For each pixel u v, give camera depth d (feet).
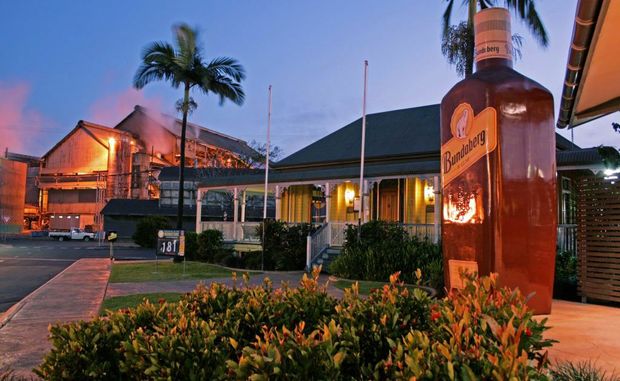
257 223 68.03
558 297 28.43
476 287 10.09
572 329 18.92
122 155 200.34
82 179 204.74
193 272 57.93
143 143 210.18
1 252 108.88
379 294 11.30
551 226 21.53
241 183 75.25
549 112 21.95
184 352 8.77
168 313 11.35
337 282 43.34
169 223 138.51
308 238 57.62
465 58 49.16
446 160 23.36
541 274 21.33
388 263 42.96
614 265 24.67
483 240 21.26
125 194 196.03
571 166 43.60
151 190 195.00
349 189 71.31
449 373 6.32
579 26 20.07
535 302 21.26
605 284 24.99
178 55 67.87
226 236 75.36
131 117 216.13
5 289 48.01
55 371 10.14
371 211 67.92
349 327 9.31
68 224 211.41
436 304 10.38
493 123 21.31
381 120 81.41
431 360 6.89
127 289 42.09
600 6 18.12
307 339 7.64
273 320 11.29
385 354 9.35
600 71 25.53
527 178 21.27
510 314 8.66
